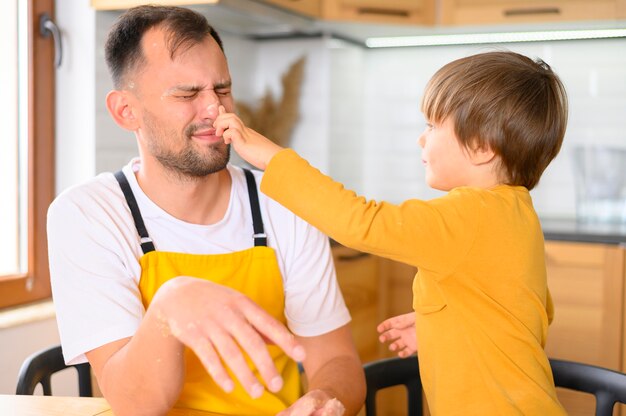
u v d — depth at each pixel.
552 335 2.60
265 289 1.25
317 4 2.73
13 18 2.29
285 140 3.10
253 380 0.67
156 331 0.86
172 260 1.19
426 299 1.12
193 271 1.20
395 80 3.37
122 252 1.17
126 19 1.20
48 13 2.31
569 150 3.11
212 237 1.24
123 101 1.21
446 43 3.25
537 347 1.12
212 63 1.18
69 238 1.15
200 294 0.73
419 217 1.04
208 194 1.24
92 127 2.30
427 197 3.34
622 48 3.02
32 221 2.27
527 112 1.19
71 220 1.17
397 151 3.38
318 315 1.27
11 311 2.15
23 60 2.28
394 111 3.38
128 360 0.92
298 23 2.68
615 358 2.52
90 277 1.13
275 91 3.11
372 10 2.81
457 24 2.88
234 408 1.17
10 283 2.20
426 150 1.27
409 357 1.33
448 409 1.10
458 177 1.24
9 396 1.12
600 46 3.05
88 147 2.31
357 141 3.35
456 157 1.22
